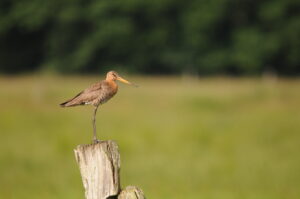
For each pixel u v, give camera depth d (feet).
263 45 167.32
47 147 77.87
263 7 172.14
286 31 170.19
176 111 99.14
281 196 58.80
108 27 170.19
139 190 33.35
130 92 112.47
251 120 92.89
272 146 79.87
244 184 63.57
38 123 90.17
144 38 175.01
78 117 94.58
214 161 72.38
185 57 173.88
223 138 82.89
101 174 33.14
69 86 117.91
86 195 33.45
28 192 60.18
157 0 168.76
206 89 117.39
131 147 78.54
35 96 104.99
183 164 71.10
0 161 71.77
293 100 106.83
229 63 172.35
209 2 171.32
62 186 62.64
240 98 108.47
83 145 33.55
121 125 89.30
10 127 87.66
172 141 80.69
